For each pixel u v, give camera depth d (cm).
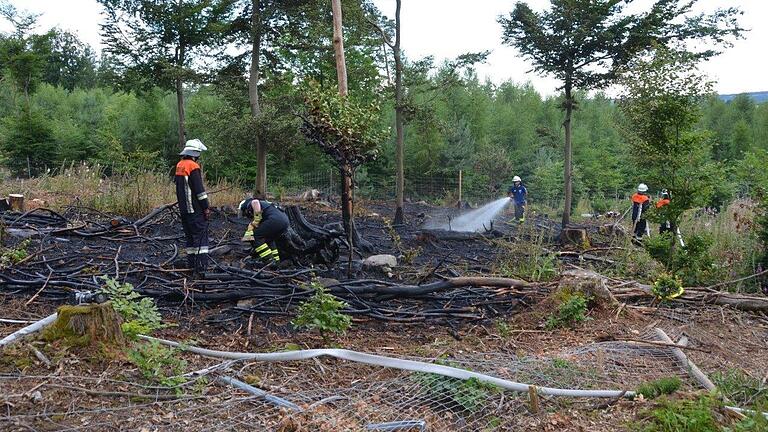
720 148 3809
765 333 731
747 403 488
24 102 2912
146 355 449
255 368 480
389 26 1477
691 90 801
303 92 761
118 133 2827
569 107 1495
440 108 3322
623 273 984
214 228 1217
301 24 1728
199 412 400
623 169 3139
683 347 591
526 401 459
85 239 983
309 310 558
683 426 415
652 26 1330
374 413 422
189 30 1994
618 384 511
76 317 451
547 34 1438
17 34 2864
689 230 1083
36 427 359
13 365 420
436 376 478
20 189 1560
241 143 1766
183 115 2094
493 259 1055
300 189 2461
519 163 3616
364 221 1616
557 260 1034
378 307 673
